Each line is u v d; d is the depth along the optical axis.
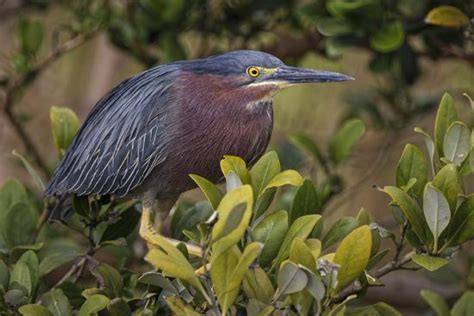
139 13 12.78
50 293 8.47
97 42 15.87
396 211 7.98
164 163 10.09
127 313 8.05
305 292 7.22
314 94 15.91
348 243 7.27
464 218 7.75
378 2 11.21
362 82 15.88
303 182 8.23
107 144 10.22
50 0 13.71
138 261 11.02
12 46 14.98
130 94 10.26
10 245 9.84
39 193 12.20
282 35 13.27
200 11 12.94
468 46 12.45
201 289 7.02
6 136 15.07
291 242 7.61
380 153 13.73
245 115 10.06
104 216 9.63
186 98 10.02
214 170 10.20
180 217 9.72
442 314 7.49
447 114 8.22
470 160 7.98
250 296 7.27
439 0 11.62
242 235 7.06
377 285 7.75
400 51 12.00
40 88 15.83
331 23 11.45
